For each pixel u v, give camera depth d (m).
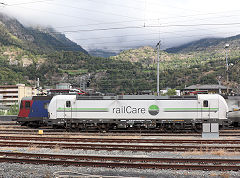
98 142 16.44
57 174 9.41
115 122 22.50
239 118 24.89
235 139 17.34
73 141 16.72
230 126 26.39
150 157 11.34
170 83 138.88
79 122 22.80
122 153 13.09
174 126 22.44
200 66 168.25
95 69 150.12
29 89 115.38
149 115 22.20
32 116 25.44
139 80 100.62
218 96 21.88
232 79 113.31
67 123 23.20
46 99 25.66
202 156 12.51
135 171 9.85
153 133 21.78
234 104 25.84
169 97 22.27
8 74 158.75
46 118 25.38
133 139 16.81
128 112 22.39
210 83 127.19
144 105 22.31
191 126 22.19
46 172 9.77
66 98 23.08
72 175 9.42
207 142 15.87
